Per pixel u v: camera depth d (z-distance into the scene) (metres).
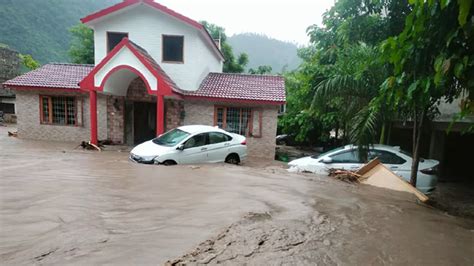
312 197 4.47
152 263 2.03
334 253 2.48
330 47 10.38
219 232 2.72
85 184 4.64
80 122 14.43
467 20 2.92
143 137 15.45
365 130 7.20
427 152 12.87
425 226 3.51
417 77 3.82
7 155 8.75
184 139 8.81
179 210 3.42
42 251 2.18
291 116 18.16
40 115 14.44
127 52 12.05
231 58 29.05
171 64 14.14
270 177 6.13
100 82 12.26
